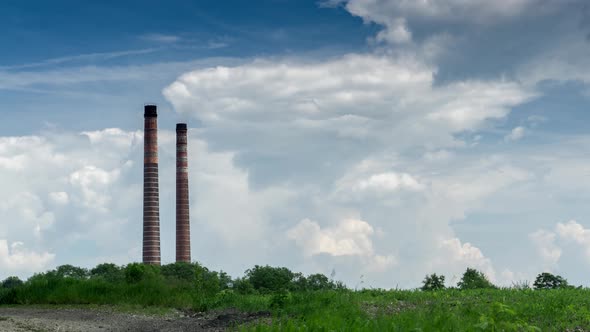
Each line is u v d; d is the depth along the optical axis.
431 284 30.92
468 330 15.21
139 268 39.03
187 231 99.94
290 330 16.89
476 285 30.34
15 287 35.69
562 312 18.86
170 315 28.25
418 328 15.10
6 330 21.11
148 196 97.62
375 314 19.89
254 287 61.78
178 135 101.75
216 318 23.64
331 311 19.91
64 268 79.50
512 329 15.62
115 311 30.09
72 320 25.80
